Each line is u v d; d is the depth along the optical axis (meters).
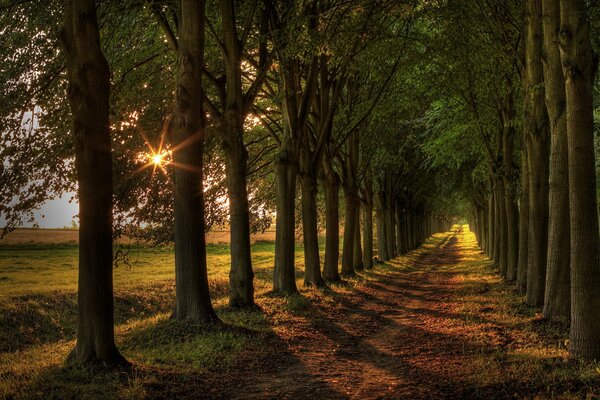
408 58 19.94
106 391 7.54
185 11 11.93
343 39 17.06
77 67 8.75
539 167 14.93
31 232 84.81
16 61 12.88
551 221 12.19
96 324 8.88
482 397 7.19
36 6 12.69
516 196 21.38
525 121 15.41
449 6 17.44
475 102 21.69
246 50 16.73
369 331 13.34
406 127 32.38
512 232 23.19
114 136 15.55
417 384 8.10
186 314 12.10
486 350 9.99
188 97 11.93
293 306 16.06
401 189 45.44
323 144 21.48
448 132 24.33
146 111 16.00
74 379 8.20
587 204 8.46
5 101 12.46
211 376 8.66
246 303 15.25
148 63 16.33
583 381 7.28
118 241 15.88
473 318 13.80
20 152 12.68
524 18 15.81
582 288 8.40
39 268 35.09
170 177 16.38
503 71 19.36
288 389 7.97
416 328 13.43
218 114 15.42
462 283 24.44
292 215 18.94
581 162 8.51
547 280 12.36
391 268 35.03
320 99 22.02
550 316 12.19
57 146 13.35
